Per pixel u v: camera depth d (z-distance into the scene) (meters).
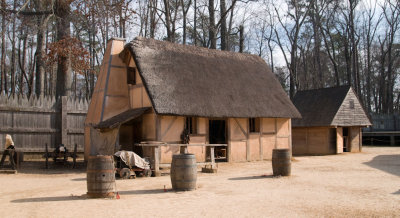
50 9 22.52
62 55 21.22
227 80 17.61
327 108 23.16
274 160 12.38
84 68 23.17
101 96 16.30
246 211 7.34
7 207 7.75
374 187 10.08
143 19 29.00
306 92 26.17
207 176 12.70
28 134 17.42
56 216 6.95
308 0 36.41
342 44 44.09
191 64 17.00
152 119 15.01
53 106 18.09
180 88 15.47
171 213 7.17
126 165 12.52
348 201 8.26
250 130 17.94
